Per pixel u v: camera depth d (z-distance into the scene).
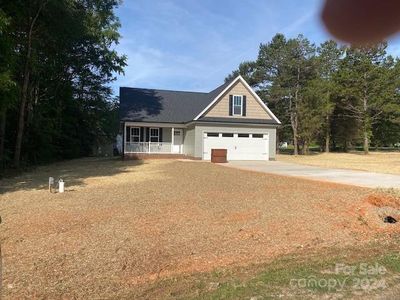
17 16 20.36
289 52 45.75
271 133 30.73
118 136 43.34
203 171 19.27
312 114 43.16
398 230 7.96
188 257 6.49
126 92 34.81
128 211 9.80
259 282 4.88
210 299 4.48
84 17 24.39
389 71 42.81
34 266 6.15
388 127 52.59
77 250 6.88
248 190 12.77
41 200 11.65
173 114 32.88
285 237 7.52
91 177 17.59
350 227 8.23
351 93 44.09
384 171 20.16
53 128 30.55
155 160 28.89
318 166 23.94
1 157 21.84
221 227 8.24
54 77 30.88
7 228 8.36
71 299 5.01
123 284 5.46
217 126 29.62
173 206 10.31
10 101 16.77
